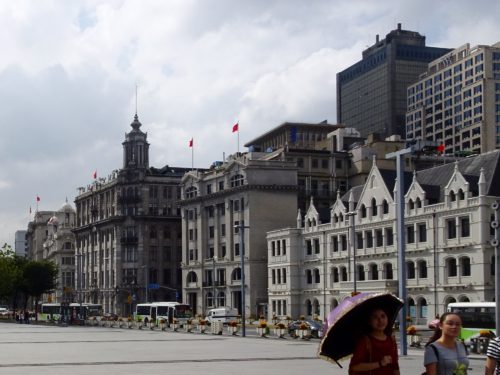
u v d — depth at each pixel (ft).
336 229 343.05
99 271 586.04
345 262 335.47
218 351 164.66
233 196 434.71
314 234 361.71
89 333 272.92
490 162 281.95
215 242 453.17
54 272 598.75
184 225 484.74
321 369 118.01
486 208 261.03
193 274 474.49
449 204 275.59
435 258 280.72
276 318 354.13
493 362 44.06
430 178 310.65
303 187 449.48
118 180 556.92
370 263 316.40
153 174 558.97
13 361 135.85
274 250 392.88
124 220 550.36
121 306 542.98
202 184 469.16
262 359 139.95
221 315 345.92
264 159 467.52
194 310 474.49
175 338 231.50
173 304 355.36
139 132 556.92
